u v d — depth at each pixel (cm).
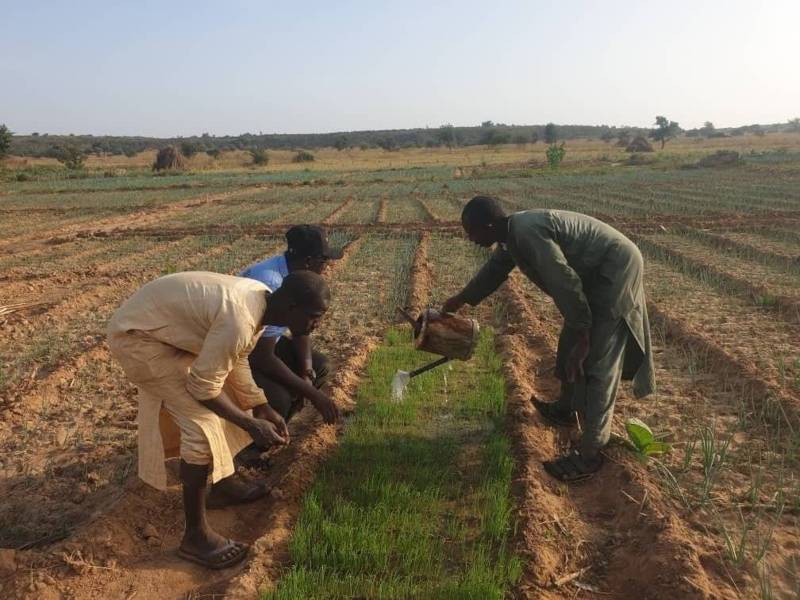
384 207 2448
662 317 836
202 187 3953
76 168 6162
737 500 430
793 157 4847
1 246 1756
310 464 474
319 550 375
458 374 652
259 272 453
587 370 457
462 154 9075
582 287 440
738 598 339
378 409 559
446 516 416
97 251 1589
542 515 409
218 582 363
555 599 347
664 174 3897
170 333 351
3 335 863
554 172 4419
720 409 574
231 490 441
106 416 596
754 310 874
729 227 1630
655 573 358
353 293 1036
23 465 509
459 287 1067
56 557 377
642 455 477
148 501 442
